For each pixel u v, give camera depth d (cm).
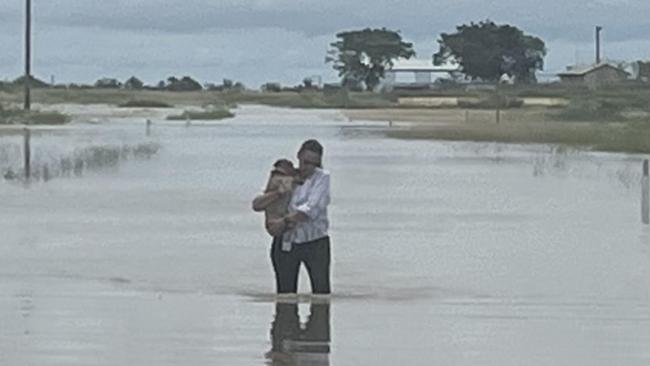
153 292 1741
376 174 4166
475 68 17938
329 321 1511
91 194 3297
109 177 3875
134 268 1978
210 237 2384
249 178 3900
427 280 1864
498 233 2481
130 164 4488
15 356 1293
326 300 1666
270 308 1603
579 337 1413
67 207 2947
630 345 1366
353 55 18725
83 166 4266
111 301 1656
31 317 1527
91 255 2125
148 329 1449
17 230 2483
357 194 3406
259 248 2228
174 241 2323
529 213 2889
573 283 1839
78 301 1656
